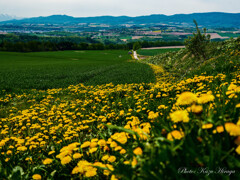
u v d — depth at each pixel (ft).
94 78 68.69
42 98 36.14
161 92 21.63
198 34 64.13
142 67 101.30
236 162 3.86
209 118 4.81
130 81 55.11
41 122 19.03
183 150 4.17
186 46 67.67
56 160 8.52
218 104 6.57
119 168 5.15
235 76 18.76
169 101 15.71
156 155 4.37
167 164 4.05
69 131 13.10
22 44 399.65
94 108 21.99
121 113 15.62
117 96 27.02
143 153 5.18
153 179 3.95
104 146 8.12
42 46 418.10
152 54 355.56
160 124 6.66
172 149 4.06
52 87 55.06
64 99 33.04
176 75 55.01
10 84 57.52
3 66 142.10
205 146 4.43
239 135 4.21
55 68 116.67
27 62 188.14
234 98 6.49
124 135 7.46
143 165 4.23
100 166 6.50
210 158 3.80
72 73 87.40
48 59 237.04
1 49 385.70
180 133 4.69
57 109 23.44
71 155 8.35
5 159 9.39
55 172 8.16
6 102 33.55
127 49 498.28
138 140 5.65
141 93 24.38
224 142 4.67
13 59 224.94
